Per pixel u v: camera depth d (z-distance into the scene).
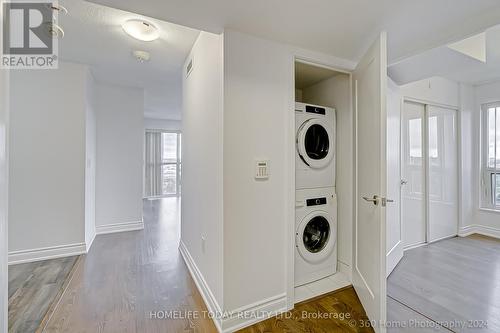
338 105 2.41
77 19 1.96
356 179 2.13
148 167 7.06
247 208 1.71
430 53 2.24
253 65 1.72
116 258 2.83
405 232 3.14
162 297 2.03
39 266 2.59
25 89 2.70
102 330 1.62
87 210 3.11
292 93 1.90
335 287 2.19
